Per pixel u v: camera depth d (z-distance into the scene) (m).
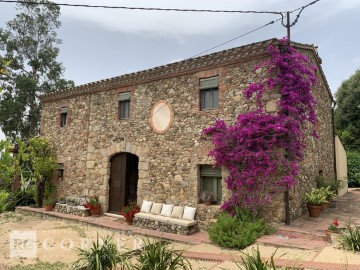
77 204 11.22
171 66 9.28
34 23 20.42
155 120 9.69
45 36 20.97
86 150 11.71
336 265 4.63
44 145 12.94
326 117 11.98
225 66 8.35
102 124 11.30
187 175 8.69
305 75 8.44
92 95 11.87
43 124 13.92
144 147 9.84
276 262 4.96
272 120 7.27
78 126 12.22
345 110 21.39
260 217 7.27
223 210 7.69
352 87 21.45
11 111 18.44
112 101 11.12
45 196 12.82
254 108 7.70
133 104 10.39
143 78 10.14
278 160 7.14
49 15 20.73
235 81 8.12
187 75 9.12
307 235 6.45
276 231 6.84
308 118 8.23
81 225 9.65
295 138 7.30
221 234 6.68
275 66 7.47
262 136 7.31
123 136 10.52
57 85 20.61
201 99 8.85
